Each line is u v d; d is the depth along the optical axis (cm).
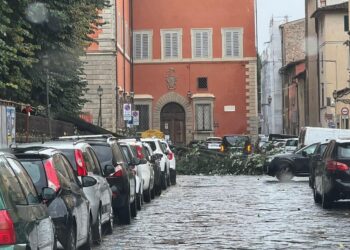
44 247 873
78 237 1181
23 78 2517
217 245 1486
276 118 11312
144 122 7256
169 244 1505
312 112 7806
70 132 3656
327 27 6912
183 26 7262
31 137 2658
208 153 4775
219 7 7262
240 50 7238
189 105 7225
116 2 5853
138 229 1772
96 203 1428
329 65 6906
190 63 7256
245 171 4653
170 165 3581
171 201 2638
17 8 2433
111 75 5634
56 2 2625
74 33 2842
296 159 3738
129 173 1945
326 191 2184
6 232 746
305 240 1547
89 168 1484
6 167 833
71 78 3081
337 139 2209
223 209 2292
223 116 7225
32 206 860
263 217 2030
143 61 7281
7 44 2400
